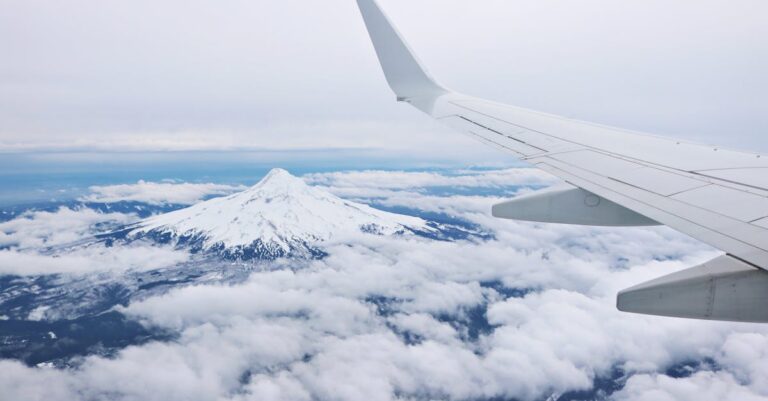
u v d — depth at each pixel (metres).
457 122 7.18
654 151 5.89
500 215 6.23
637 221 5.62
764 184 4.46
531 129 6.90
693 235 3.33
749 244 3.06
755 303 3.07
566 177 4.97
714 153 5.84
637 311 3.28
